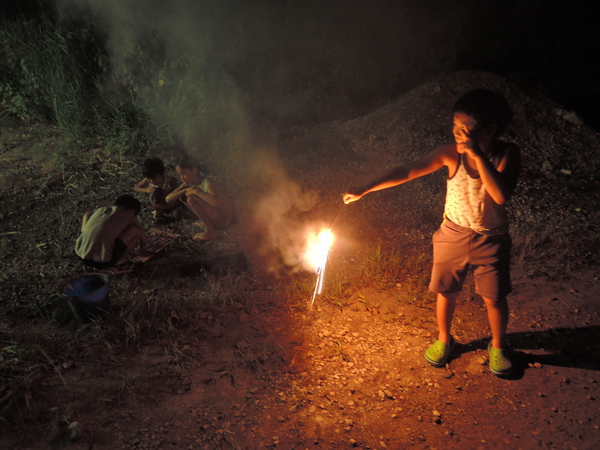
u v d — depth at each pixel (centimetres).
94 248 442
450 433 306
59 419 304
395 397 334
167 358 360
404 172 314
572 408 319
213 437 299
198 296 432
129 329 380
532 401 326
